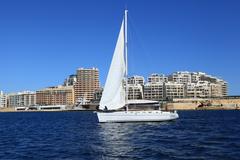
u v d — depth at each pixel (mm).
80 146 44094
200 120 106438
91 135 58906
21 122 121438
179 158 33781
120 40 83812
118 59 83562
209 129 67562
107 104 83188
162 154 36344
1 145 47656
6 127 91688
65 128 80125
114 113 82438
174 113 85438
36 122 119062
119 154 36906
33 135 62969
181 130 65438
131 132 62094
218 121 99125
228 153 35844
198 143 44750
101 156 35750
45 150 41312
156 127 72250
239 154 35094
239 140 47250
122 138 52969
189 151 38000
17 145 47250
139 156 35438
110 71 83375
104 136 56469
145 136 55094
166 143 45719
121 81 83250
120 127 72625
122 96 83062
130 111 82625
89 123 99750
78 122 109625
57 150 40938
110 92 83188
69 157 35531
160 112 84062
